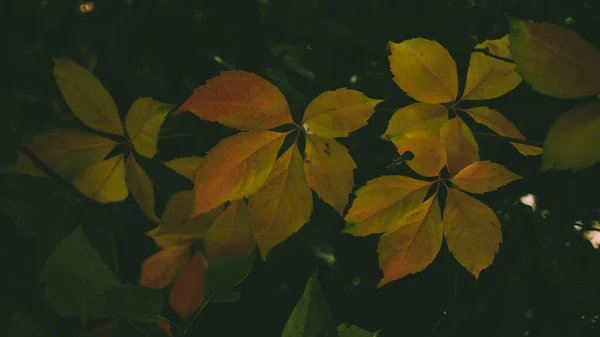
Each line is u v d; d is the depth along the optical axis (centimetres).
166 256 113
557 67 99
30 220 120
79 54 138
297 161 103
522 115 124
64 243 99
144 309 99
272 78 132
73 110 107
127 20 141
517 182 129
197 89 102
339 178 103
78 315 99
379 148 123
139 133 107
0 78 132
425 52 105
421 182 106
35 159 108
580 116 99
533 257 130
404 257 106
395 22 132
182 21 140
